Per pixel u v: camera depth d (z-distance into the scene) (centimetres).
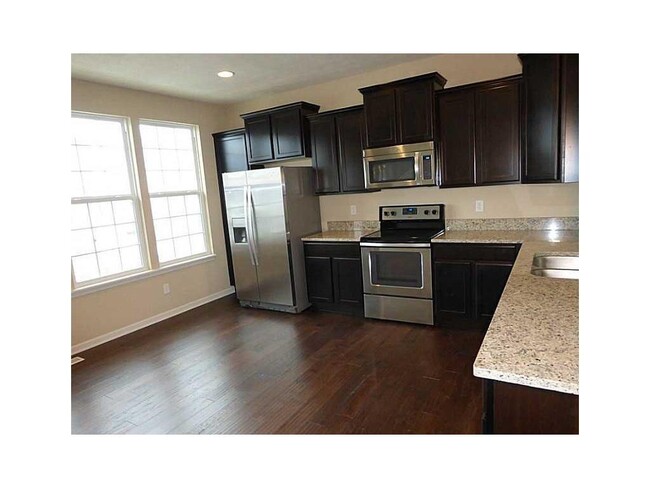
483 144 335
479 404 233
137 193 418
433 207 390
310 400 249
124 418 242
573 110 251
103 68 337
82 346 360
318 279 423
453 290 343
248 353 328
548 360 104
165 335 383
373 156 379
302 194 428
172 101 450
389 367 286
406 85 354
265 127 449
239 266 452
